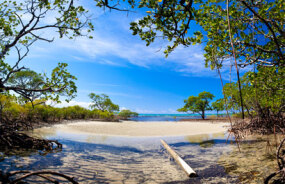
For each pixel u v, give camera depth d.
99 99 51.94
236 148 8.02
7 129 8.07
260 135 10.25
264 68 5.11
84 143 10.34
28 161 5.76
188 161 6.53
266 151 6.70
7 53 7.35
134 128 21.52
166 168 5.81
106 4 3.07
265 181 3.67
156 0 3.30
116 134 16.05
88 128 19.73
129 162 6.52
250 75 5.55
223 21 4.25
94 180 4.54
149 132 17.89
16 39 5.85
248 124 11.05
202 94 53.00
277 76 5.67
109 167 5.77
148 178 4.85
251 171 4.80
